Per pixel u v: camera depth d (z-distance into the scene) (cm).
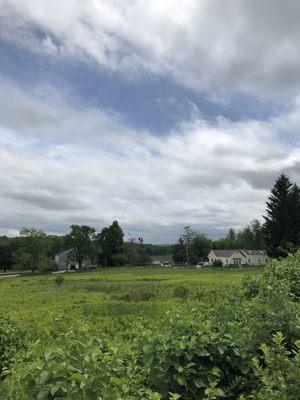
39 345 441
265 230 6606
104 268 10325
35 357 440
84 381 345
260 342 478
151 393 373
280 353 389
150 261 12219
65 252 11438
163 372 441
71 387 344
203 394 438
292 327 494
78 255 10606
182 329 477
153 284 3180
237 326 510
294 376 352
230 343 470
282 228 6406
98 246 11081
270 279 788
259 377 431
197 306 745
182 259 12250
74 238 10556
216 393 407
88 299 2292
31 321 1530
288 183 6700
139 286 3148
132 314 1555
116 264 11575
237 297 898
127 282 3728
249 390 449
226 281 2941
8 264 11325
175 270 7225
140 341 499
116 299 2280
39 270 9556
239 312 604
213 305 761
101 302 2025
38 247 9388
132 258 11700
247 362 459
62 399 335
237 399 435
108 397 349
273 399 351
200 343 457
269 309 518
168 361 441
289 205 6475
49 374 351
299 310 536
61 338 437
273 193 6656
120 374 441
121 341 607
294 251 1373
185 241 12100
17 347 898
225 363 469
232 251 11600
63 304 2069
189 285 2770
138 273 6069
